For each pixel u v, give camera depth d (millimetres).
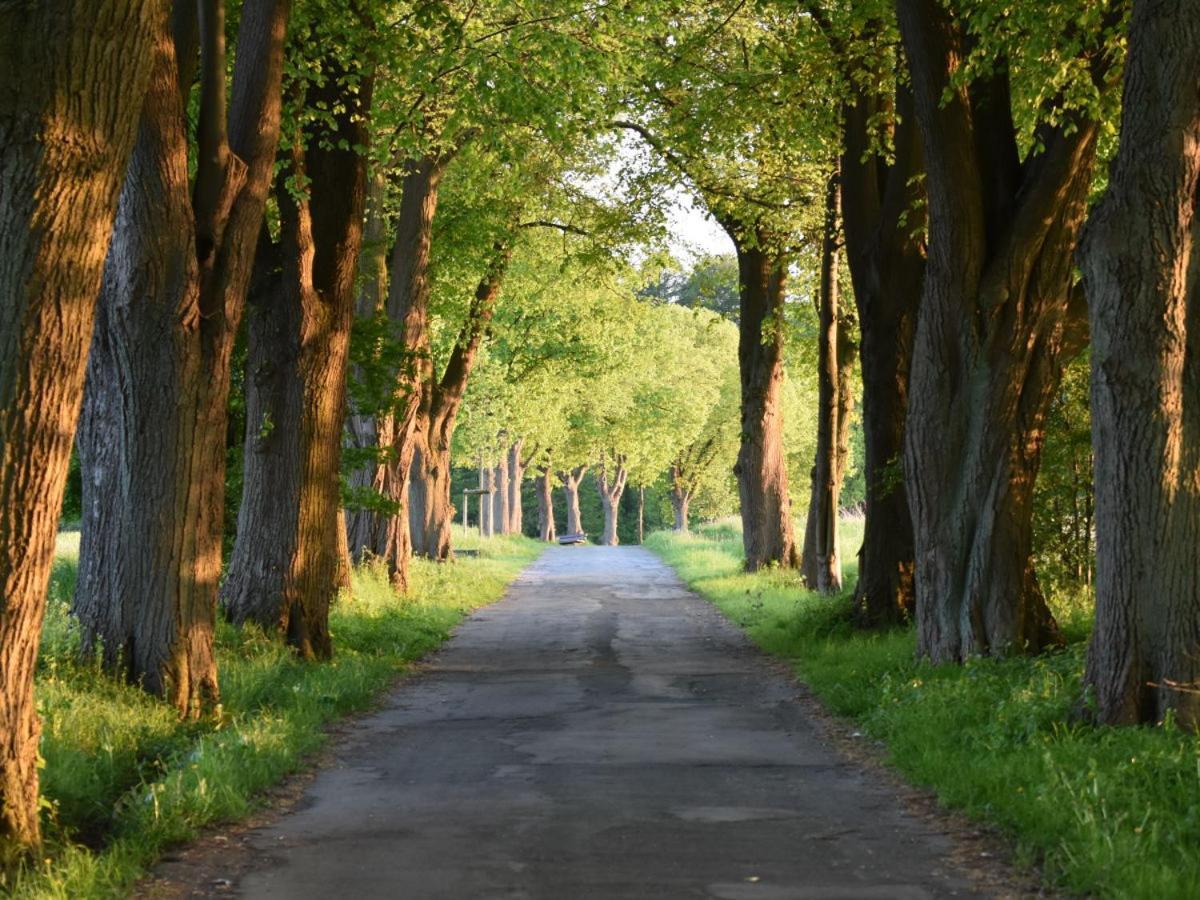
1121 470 14039
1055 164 20516
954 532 21000
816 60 27266
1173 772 11648
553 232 56781
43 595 9648
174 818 11266
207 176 17422
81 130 9102
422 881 9711
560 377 70188
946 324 21125
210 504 17859
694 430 110875
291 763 14578
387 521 42156
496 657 28625
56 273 9141
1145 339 13891
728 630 35062
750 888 9508
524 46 28188
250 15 18141
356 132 25938
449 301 51969
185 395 17484
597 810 12375
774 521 52375
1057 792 11320
